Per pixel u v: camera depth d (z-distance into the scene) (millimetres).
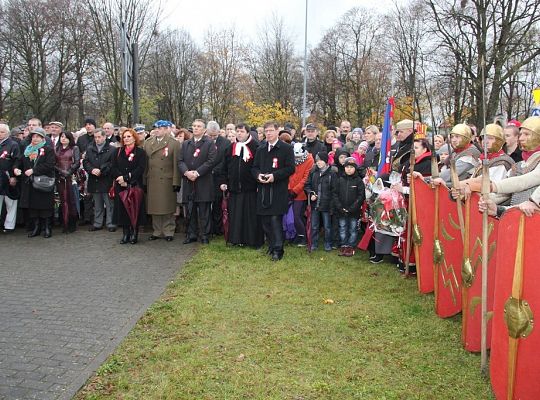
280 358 4039
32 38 30578
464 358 4070
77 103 32938
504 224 3287
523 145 4270
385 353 4164
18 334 4508
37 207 8414
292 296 5566
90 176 9039
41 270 6602
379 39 36344
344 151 7742
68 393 3471
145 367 3885
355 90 37562
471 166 5598
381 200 6773
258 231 7891
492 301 3971
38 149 8438
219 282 6059
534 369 3094
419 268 5676
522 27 17797
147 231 9211
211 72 33438
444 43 17000
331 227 7957
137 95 9641
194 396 3455
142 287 5910
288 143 7906
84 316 4961
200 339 4398
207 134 8500
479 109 12172
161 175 8148
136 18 19203
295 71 39250
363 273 6555
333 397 3461
